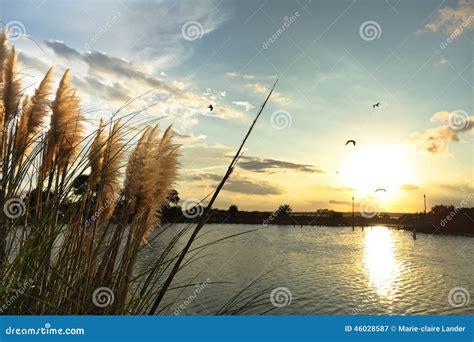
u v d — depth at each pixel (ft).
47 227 9.21
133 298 9.15
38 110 10.94
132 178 9.54
